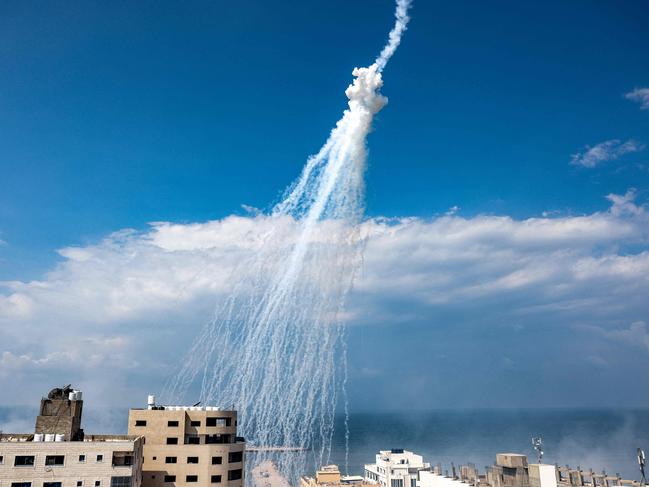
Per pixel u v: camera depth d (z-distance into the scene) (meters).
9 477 70.75
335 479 159.38
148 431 91.06
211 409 96.88
